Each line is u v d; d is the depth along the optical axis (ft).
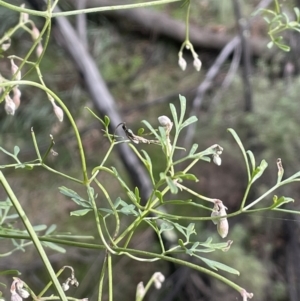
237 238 2.08
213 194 2.29
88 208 0.67
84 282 2.43
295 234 2.05
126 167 2.40
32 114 3.31
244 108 2.34
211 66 3.11
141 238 2.45
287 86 2.25
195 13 3.59
